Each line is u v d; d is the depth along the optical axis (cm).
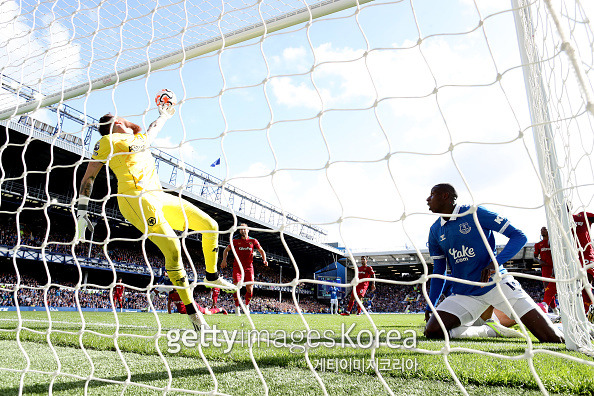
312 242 3816
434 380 171
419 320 842
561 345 291
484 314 369
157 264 3111
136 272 2839
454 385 163
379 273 4997
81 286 168
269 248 3938
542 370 182
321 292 4503
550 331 308
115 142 278
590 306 400
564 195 268
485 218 310
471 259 322
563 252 274
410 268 4562
